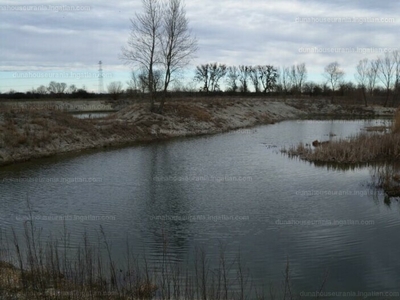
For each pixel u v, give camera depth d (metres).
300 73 100.62
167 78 43.66
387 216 14.77
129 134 36.62
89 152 29.86
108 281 9.49
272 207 15.99
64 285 8.95
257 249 11.81
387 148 26.73
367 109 76.44
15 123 28.89
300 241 12.42
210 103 55.91
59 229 13.51
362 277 10.02
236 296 8.97
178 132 41.28
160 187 19.22
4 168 23.67
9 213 15.30
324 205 16.20
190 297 8.73
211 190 18.64
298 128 48.91
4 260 10.53
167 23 41.84
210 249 11.84
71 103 62.28
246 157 27.66
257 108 63.72
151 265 10.63
